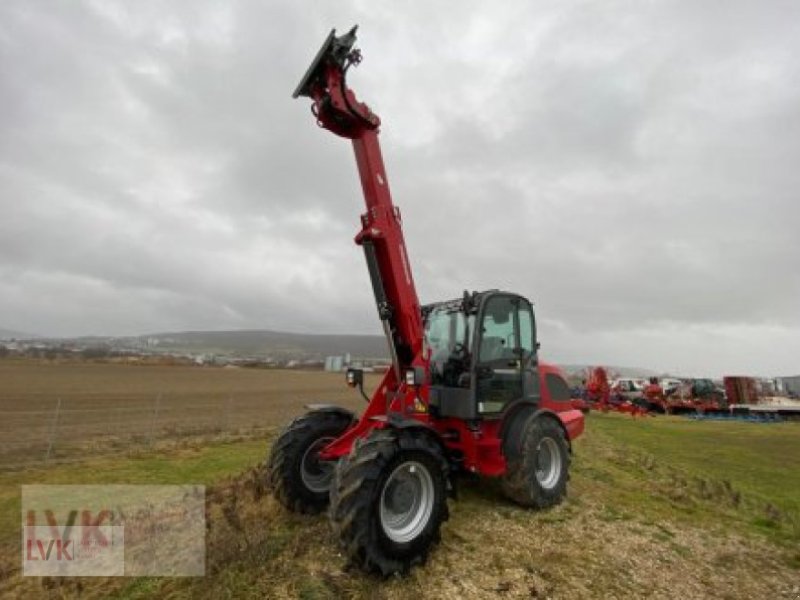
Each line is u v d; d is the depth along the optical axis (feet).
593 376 87.10
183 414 65.16
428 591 12.28
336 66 16.34
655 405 89.30
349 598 11.65
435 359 19.25
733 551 16.49
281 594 11.55
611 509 19.47
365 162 16.85
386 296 16.78
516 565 13.92
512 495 18.07
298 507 16.71
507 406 18.52
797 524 20.40
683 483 26.27
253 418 61.00
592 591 12.96
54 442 40.98
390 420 14.12
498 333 18.66
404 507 13.37
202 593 12.07
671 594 13.26
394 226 16.81
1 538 17.88
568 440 19.98
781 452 46.65
